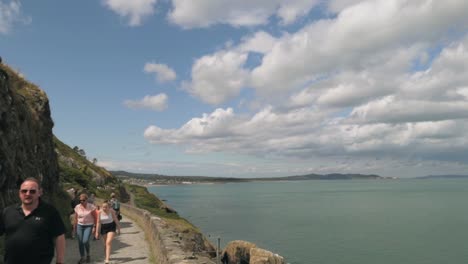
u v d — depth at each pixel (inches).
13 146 618.8
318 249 1785.2
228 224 2763.3
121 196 2529.5
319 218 3129.9
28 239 200.7
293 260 1557.6
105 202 526.3
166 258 441.7
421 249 1769.2
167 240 509.7
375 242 1961.1
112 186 2459.4
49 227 210.8
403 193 7283.5
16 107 698.2
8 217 205.9
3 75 644.7
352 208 4050.2
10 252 201.5
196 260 414.3
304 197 6565.0
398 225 2628.0
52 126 1005.8
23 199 204.8
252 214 3540.8
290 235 2217.0
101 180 2285.9
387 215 3280.0
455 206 4023.1
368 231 2359.7
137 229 860.6
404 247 1822.1
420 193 7150.6
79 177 1713.8
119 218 876.0
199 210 4040.4
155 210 1987.0
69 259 541.3
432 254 1658.5
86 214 515.8
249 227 2591.0
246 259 1295.5
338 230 2416.3
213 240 2038.6
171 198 6722.4
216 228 2549.2
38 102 935.0
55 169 987.3
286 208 4197.8
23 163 675.4
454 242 1936.5
